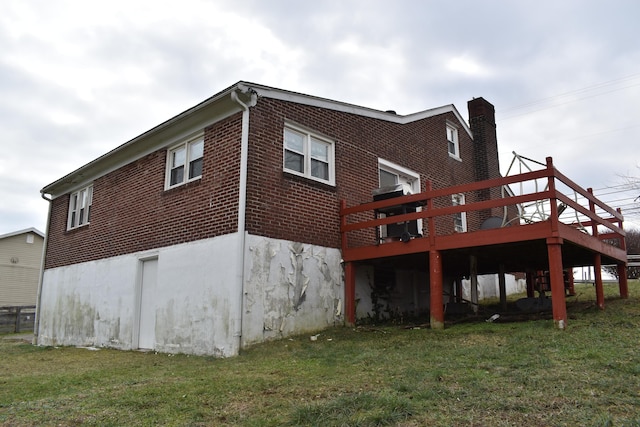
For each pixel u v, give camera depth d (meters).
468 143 15.82
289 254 8.80
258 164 8.57
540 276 12.63
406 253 8.74
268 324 8.21
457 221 14.43
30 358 9.49
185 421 4.00
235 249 8.07
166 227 9.92
